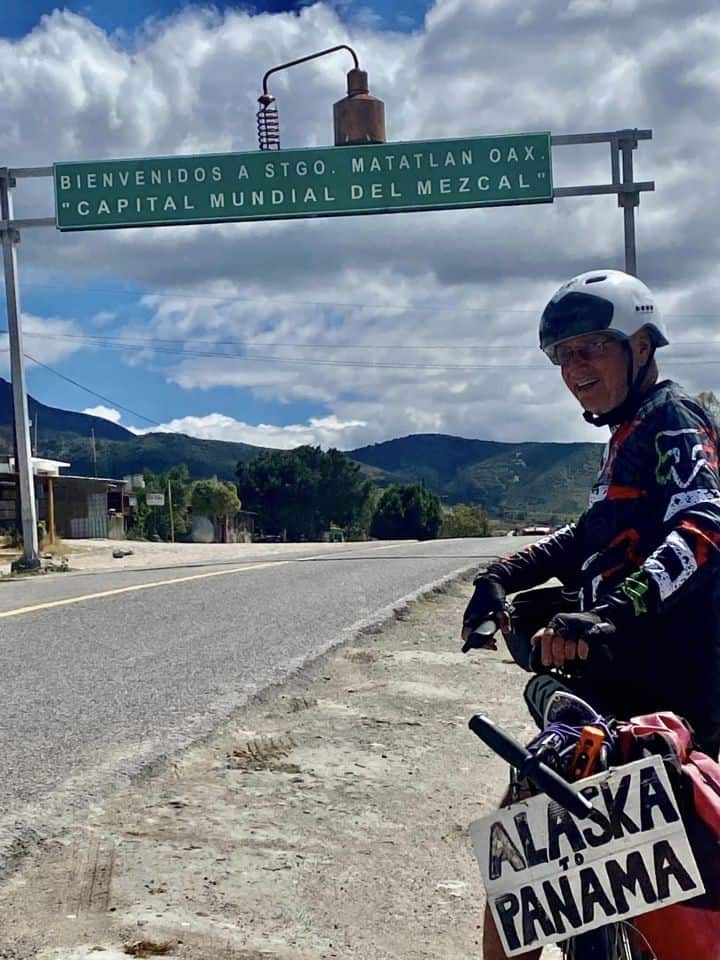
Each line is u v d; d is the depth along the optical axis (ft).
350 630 33.24
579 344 8.96
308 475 311.68
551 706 8.07
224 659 28.22
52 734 20.38
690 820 7.46
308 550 108.78
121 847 14.73
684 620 8.25
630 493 8.54
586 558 8.84
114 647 30.30
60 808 16.07
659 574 7.83
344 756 19.58
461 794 17.54
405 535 308.60
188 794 17.13
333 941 12.17
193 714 22.02
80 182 67.31
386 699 24.13
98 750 19.26
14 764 18.37
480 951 12.03
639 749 7.57
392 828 15.89
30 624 35.14
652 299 9.09
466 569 56.70
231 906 12.98
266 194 66.18
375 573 54.75
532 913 7.34
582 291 8.95
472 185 65.21
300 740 20.63
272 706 23.32
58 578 61.11
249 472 317.83
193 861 14.30
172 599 42.09
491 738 7.20
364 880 13.93
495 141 65.00
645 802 7.15
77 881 13.56
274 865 14.30
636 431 8.64
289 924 12.56
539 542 9.87
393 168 65.51
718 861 7.40
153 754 18.98
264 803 16.83
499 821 7.45
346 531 311.27
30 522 73.36
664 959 7.42
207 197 66.59
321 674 26.96
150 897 13.12
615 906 7.18
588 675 8.45
